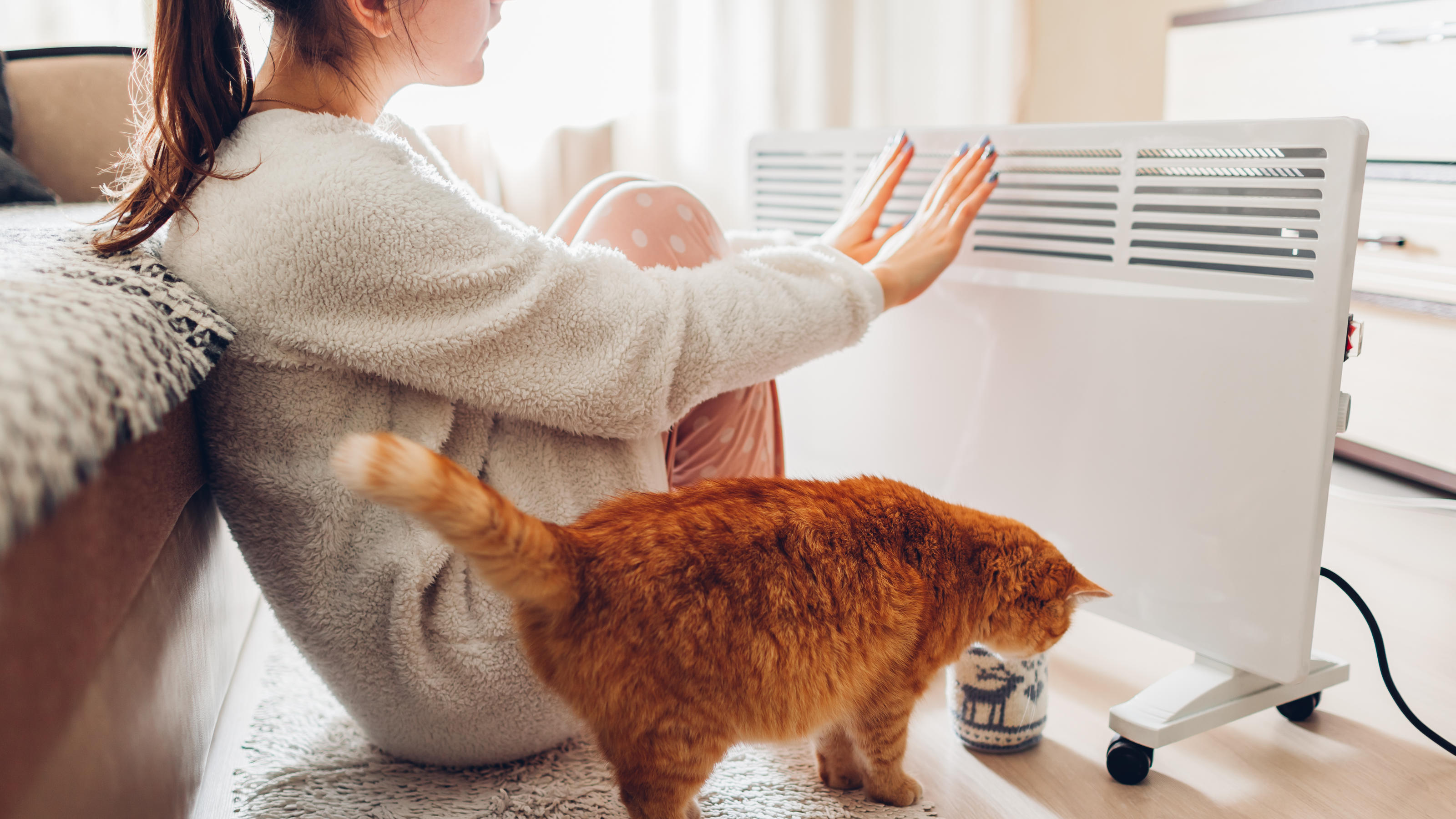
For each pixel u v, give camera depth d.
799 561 0.71
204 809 0.84
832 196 1.30
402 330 0.70
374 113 0.83
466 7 0.79
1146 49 2.55
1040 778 0.92
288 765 0.92
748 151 1.42
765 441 1.07
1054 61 2.50
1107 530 1.03
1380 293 1.51
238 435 0.73
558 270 0.74
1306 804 0.88
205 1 0.69
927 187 1.17
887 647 0.75
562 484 0.83
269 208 0.66
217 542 0.88
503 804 0.84
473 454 0.79
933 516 0.82
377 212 0.68
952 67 2.38
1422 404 1.50
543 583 0.63
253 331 0.68
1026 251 1.07
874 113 2.35
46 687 0.38
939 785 0.91
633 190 0.96
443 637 0.79
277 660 1.18
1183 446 0.95
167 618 0.62
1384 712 1.04
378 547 0.77
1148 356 0.96
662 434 0.95
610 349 0.75
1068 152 1.01
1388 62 1.48
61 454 0.37
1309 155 0.83
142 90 0.91
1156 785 0.91
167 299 0.59
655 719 0.68
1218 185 0.90
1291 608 0.89
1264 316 0.87
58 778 0.40
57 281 0.52
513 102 1.97
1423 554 1.43
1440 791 0.90
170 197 0.68
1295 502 0.87
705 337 0.79
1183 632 0.98
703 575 0.68
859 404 1.31
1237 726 1.02
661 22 2.08
